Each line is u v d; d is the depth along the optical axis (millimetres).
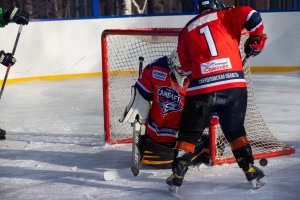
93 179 7812
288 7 21406
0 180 7938
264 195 6742
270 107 13422
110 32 9453
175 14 20453
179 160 6859
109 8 23484
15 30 18547
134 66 15797
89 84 18172
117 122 11562
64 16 21750
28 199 7074
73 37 19484
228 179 7492
